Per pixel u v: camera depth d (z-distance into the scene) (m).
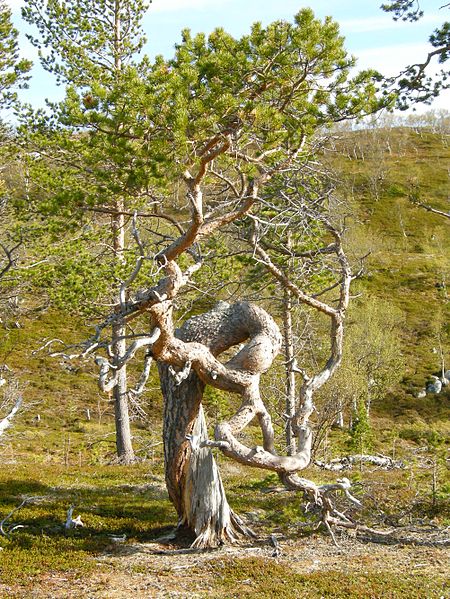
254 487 16.25
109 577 9.77
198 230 10.48
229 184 11.37
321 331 41.06
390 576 9.75
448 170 92.19
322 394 23.53
